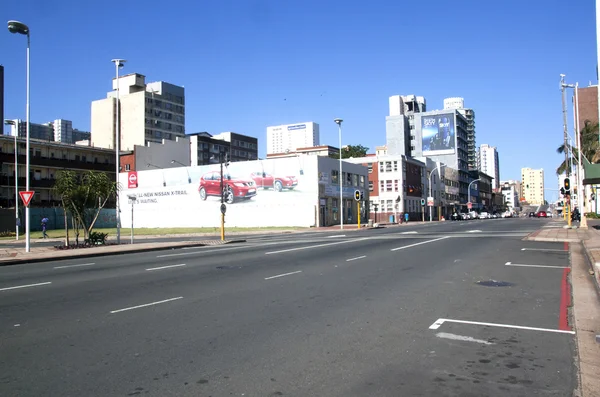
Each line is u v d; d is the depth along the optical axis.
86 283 11.98
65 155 73.38
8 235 45.06
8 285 11.82
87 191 24.72
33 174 68.56
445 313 8.18
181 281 12.08
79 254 20.12
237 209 59.47
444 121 121.31
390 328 7.17
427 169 88.38
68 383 4.97
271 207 56.91
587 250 18.16
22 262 18.00
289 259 17.09
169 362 5.63
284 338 6.64
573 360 5.67
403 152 123.62
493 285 11.02
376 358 5.76
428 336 6.73
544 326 7.27
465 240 25.27
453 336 6.71
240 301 9.33
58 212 61.12
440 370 5.34
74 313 8.34
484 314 8.09
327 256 17.94
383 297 9.63
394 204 73.75
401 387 4.84
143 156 81.25
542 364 5.54
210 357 5.81
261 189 57.72
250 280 12.09
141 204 68.50
